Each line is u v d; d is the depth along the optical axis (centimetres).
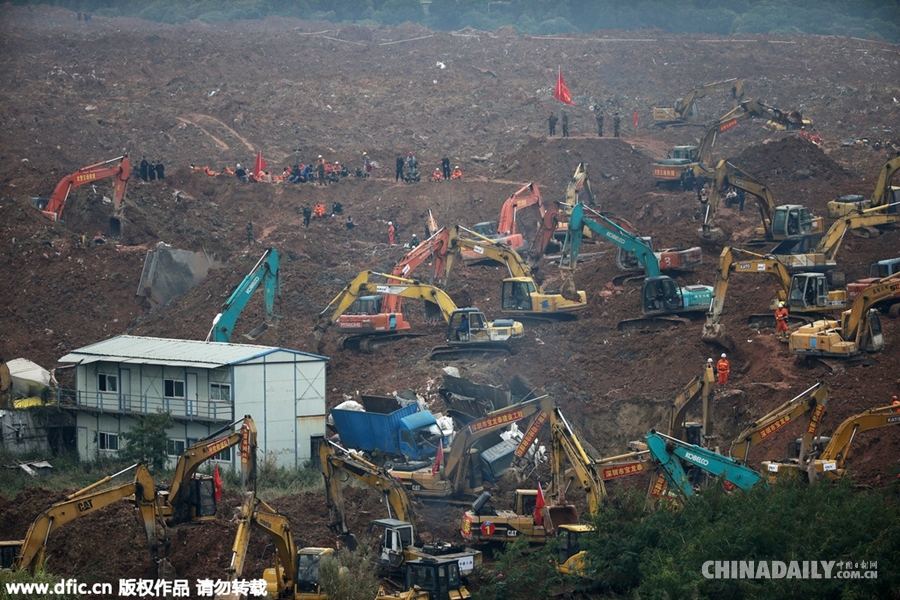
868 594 8156
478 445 11888
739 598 8450
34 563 8994
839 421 11519
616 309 15438
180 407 13238
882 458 10694
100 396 13775
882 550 8325
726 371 12738
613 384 13550
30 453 13762
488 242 16075
